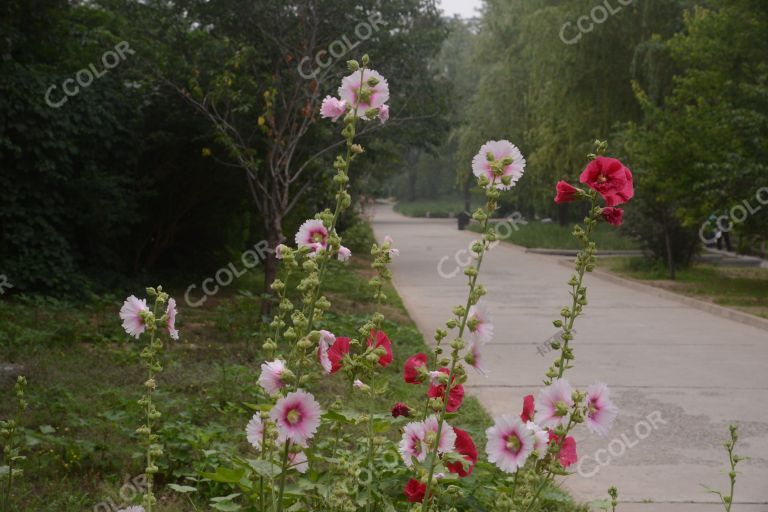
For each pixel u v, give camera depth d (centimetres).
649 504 607
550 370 324
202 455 592
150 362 335
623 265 2781
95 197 1474
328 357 320
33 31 1473
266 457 333
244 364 971
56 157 1405
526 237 4028
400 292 2034
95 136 1483
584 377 1066
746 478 675
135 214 1560
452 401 330
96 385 823
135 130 1583
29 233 1363
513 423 264
